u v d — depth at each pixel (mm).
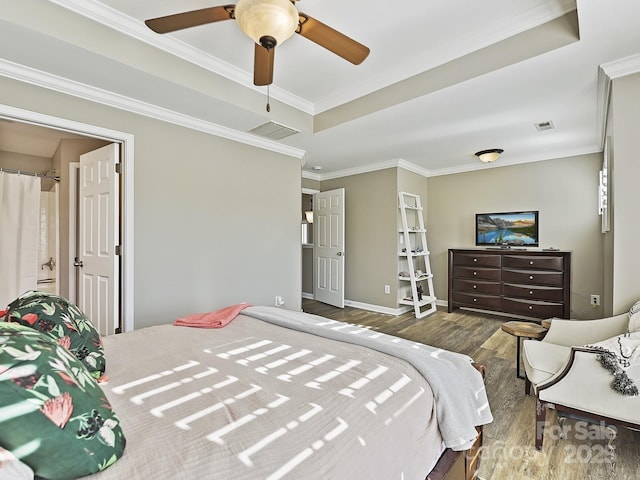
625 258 2152
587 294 4121
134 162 2711
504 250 4352
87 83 2371
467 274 4699
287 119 3234
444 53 2438
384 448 902
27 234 3684
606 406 1599
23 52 1978
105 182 2768
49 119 2281
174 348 1494
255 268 3672
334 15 2041
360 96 3049
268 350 1459
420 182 5391
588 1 1611
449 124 3246
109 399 1022
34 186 3734
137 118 2729
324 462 777
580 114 2992
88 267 2961
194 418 917
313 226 5785
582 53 2037
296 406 982
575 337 2262
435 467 1142
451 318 4574
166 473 707
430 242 5582
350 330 1693
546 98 2656
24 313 1081
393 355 1376
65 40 1881
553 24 2008
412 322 4371
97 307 2832
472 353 3232
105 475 699
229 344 1546
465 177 5172
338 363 1303
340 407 984
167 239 2918
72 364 799
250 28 1539
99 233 2826
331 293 5410
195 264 3115
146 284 2775
